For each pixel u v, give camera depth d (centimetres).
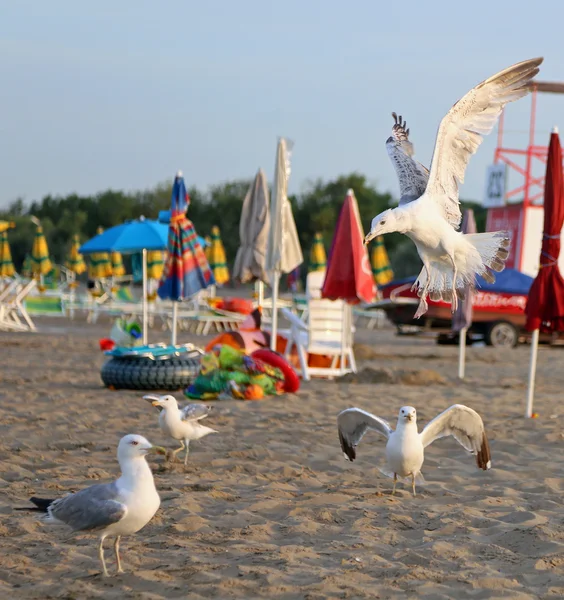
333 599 554
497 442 1121
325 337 1848
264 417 1260
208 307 3234
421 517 764
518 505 816
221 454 1013
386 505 802
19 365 1908
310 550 663
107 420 1209
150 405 1347
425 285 746
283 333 1905
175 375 1511
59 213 8406
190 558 632
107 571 605
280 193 1744
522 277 2986
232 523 735
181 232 1719
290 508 786
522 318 2947
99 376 1739
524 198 4184
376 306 2953
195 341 2658
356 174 7531
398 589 580
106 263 3853
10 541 675
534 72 700
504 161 4284
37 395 1445
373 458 1020
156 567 616
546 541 688
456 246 722
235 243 7312
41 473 906
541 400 1527
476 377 1945
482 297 2931
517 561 650
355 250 1723
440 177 714
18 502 789
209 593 564
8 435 1104
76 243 4462
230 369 1462
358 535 707
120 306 3369
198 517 737
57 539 683
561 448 1094
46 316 3878
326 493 838
